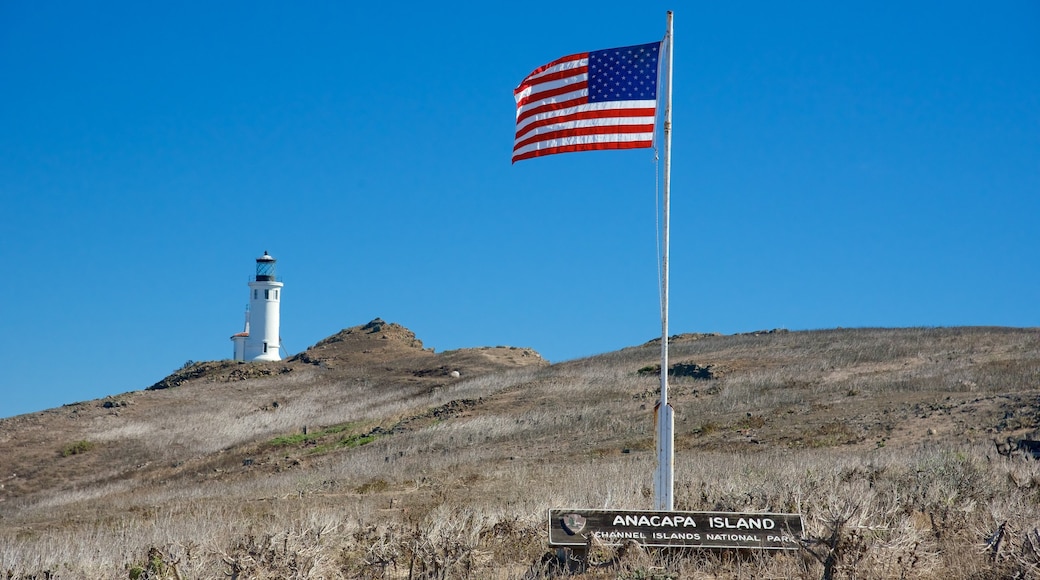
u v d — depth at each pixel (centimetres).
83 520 2781
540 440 4081
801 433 3647
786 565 1302
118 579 1470
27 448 5538
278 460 4516
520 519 1666
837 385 4553
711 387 4897
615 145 1655
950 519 1518
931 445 3108
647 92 1667
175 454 5219
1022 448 2720
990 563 1274
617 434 4009
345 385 7100
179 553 1486
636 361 6084
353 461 4012
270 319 8875
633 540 1339
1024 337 5309
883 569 1255
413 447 4272
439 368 7356
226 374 7831
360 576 1397
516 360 7731
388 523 1784
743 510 1655
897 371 4766
